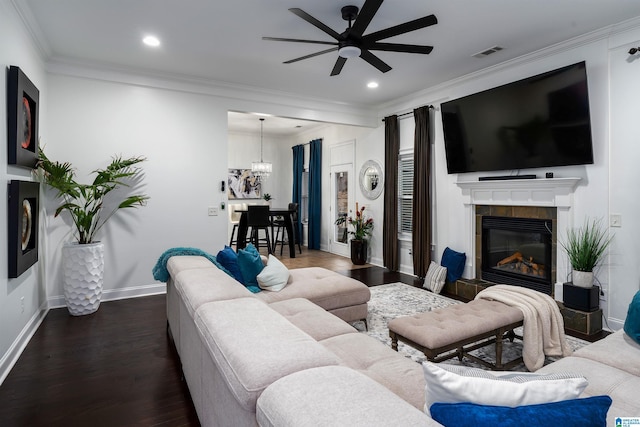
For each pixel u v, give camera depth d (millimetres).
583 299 3369
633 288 3258
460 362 2729
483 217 4613
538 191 3943
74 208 4059
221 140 4941
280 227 8953
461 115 4539
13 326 2725
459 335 2297
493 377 1026
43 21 3168
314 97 5586
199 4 2904
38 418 2016
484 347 3027
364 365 1809
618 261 3350
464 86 4723
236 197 8930
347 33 2750
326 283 3359
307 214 8859
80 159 4156
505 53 3910
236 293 1794
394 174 5828
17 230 2672
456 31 3385
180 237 4707
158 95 4551
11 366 2602
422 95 5324
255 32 3410
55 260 4016
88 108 4184
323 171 8055
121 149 4355
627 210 3285
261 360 1045
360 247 6453
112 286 4340
